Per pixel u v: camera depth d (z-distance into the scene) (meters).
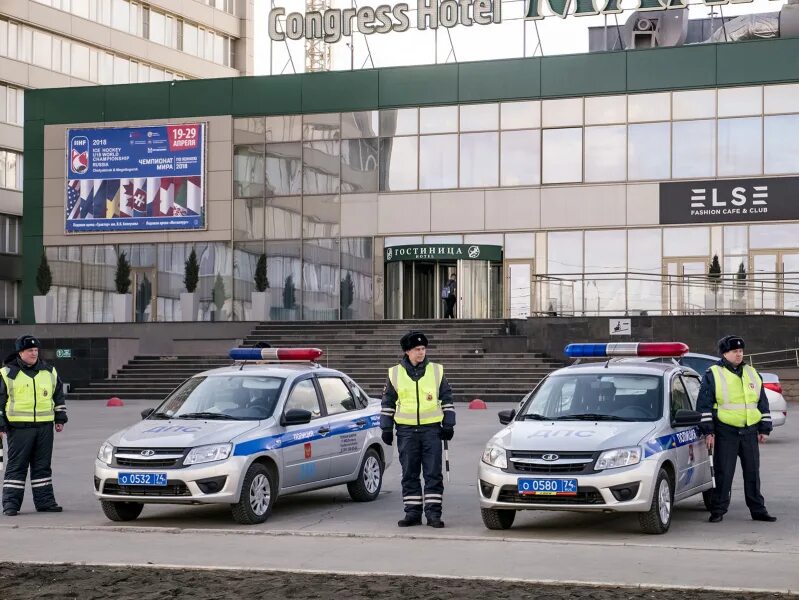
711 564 9.99
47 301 46.59
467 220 45.25
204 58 74.44
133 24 68.38
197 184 47.88
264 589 9.03
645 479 11.39
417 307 45.94
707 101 42.94
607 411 12.50
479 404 31.66
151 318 48.25
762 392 12.70
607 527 12.32
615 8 44.34
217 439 12.67
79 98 49.19
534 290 42.97
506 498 11.66
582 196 44.09
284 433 13.37
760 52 42.38
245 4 77.69
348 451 14.52
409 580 9.34
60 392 14.40
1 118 60.34
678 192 43.03
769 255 42.12
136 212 48.41
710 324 36.31
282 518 13.35
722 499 12.58
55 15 62.94
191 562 10.38
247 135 47.69
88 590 9.08
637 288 41.41
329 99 46.84
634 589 8.86
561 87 44.41
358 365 38.34
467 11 45.97
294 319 46.78
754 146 42.44
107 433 25.09
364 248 46.28
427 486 12.52
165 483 12.45
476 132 45.34
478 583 9.18
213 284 47.75
